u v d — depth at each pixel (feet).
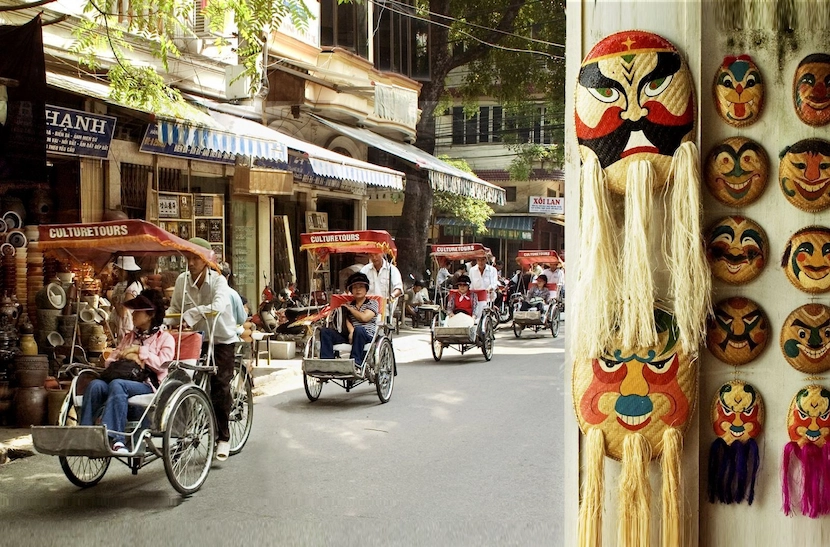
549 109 88.17
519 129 89.51
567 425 5.35
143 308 18.69
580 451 5.22
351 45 54.34
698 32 4.89
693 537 5.07
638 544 4.87
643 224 4.72
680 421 4.89
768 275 5.04
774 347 5.07
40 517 15.89
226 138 34.14
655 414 4.90
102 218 33.78
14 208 29.01
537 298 55.62
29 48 23.21
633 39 4.83
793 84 4.91
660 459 4.96
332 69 51.90
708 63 4.99
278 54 46.83
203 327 19.74
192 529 15.01
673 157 4.78
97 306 28.99
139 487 18.08
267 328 39.75
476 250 56.75
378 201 79.00
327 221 55.77
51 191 32.12
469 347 42.98
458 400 28.78
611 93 4.81
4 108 22.88
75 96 31.01
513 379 34.04
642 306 4.76
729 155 4.95
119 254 20.16
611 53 4.84
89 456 16.51
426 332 55.01
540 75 70.90
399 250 63.36
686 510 5.05
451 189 56.29
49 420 23.24
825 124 4.89
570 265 5.25
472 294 42.11
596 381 4.99
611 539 5.14
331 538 14.33
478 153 94.48
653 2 4.94
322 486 17.88
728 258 5.00
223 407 20.08
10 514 16.10
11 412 23.36
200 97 41.16
